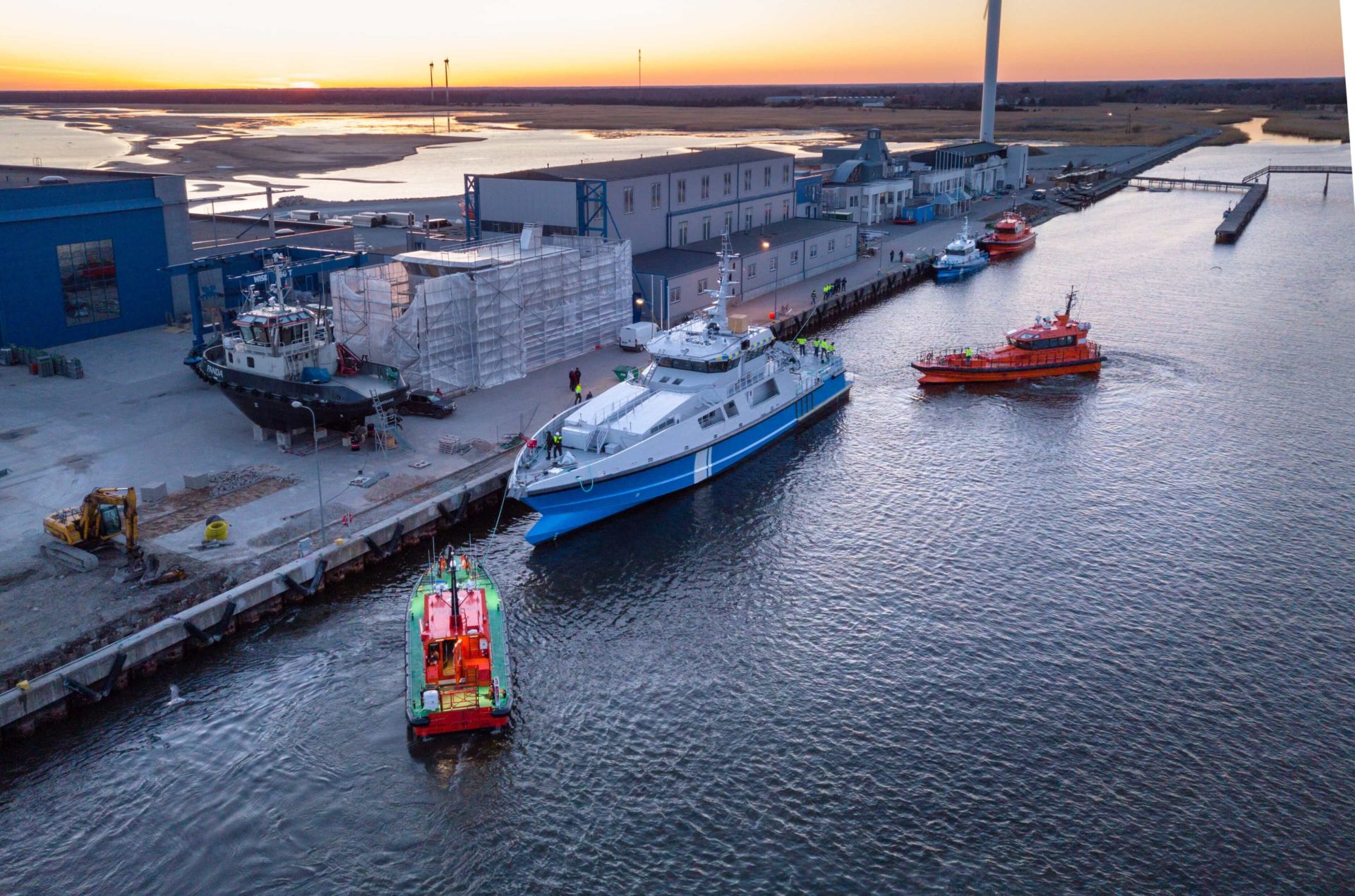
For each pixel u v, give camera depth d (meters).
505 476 52.97
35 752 34.06
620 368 66.69
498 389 67.00
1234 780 33.28
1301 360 79.56
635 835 30.98
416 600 39.81
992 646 41.00
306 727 35.50
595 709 36.97
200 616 39.22
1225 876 29.44
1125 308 97.44
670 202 93.62
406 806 32.12
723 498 55.91
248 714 36.12
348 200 176.88
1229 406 69.62
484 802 32.31
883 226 143.00
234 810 31.80
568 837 30.94
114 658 36.56
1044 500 55.00
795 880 29.27
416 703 34.38
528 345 70.88
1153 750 34.69
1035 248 132.88
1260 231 141.38
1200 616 43.12
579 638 41.69
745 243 98.75
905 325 93.12
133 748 34.41
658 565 48.03
